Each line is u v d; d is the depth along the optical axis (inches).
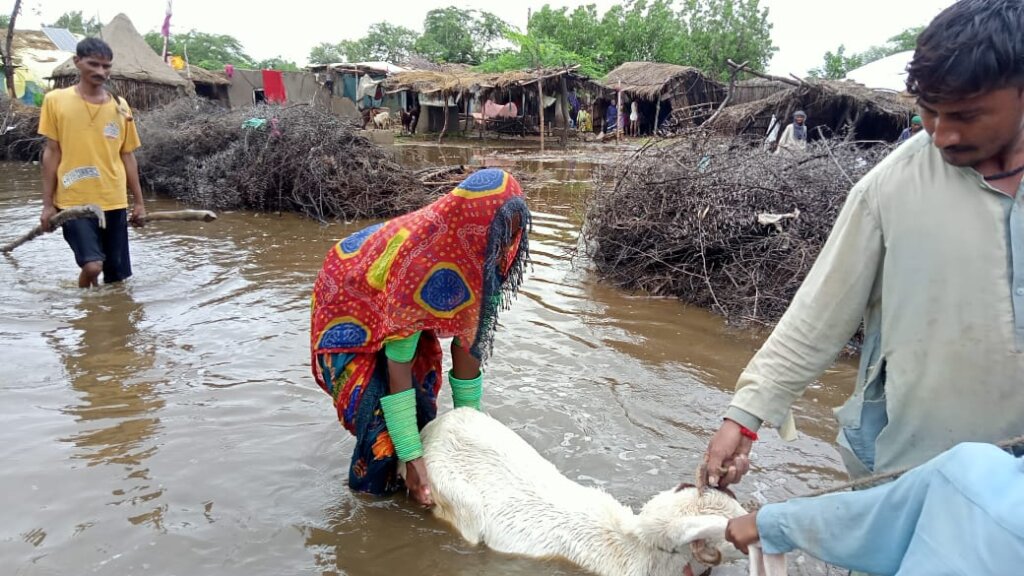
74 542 120.2
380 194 450.6
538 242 360.8
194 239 354.9
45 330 215.8
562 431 164.1
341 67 1301.7
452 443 131.6
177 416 165.0
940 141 70.5
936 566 60.6
